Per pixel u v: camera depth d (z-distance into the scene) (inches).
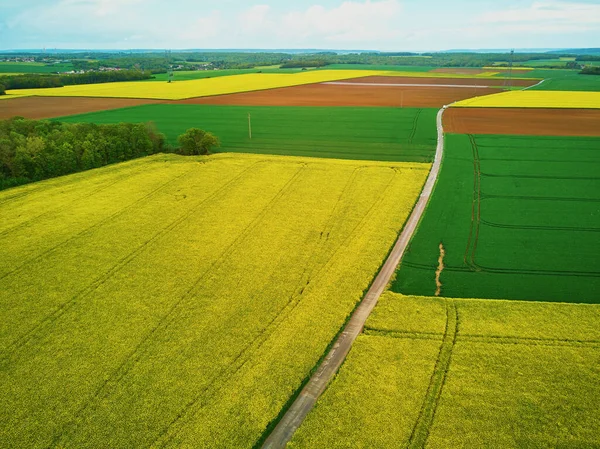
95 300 1181.1
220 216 1686.8
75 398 874.1
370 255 1406.3
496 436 776.9
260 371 938.1
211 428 806.5
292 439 780.0
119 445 776.9
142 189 1937.7
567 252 1425.9
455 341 1009.5
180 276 1294.3
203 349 1005.8
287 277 1293.1
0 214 1669.5
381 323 1076.5
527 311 1111.6
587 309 1116.5
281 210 1739.7
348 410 833.5
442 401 846.5
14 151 2017.7
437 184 2041.1
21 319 1104.2
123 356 983.6
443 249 1460.4
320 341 1027.3
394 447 762.8
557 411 822.5
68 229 1558.8
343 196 1875.0
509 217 1686.8
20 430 806.5
